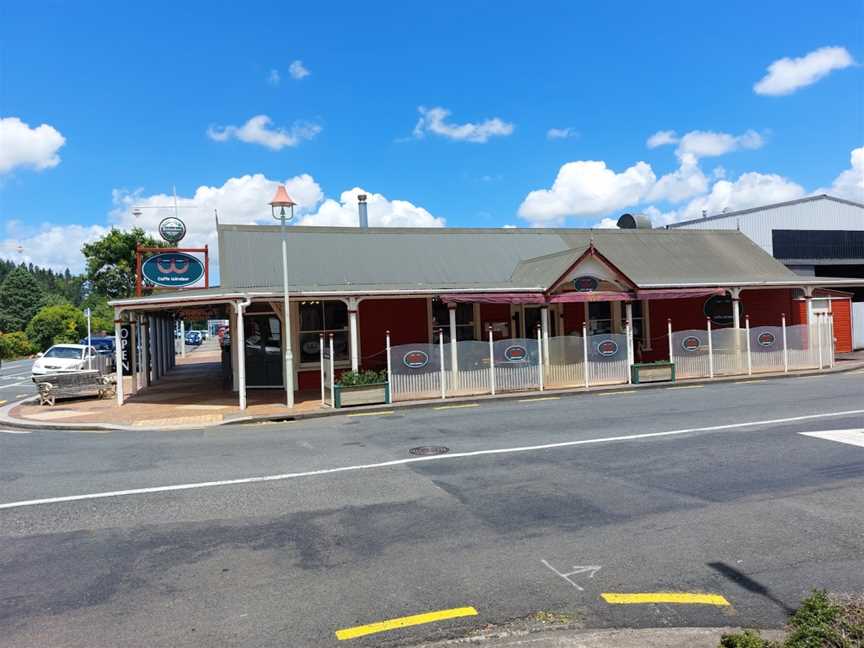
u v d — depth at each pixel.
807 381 17.11
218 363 34.78
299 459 9.07
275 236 19.45
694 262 22.31
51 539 5.87
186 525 6.17
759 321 22.77
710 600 4.27
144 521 6.34
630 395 15.45
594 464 8.13
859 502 6.26
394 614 4.18
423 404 14.66
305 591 4.57
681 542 5.33
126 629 4.07
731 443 9.12
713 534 5.50
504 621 4.04
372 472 8.08
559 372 16.66
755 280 20.70
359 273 18.61
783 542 5.27
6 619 4.25
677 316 21.78
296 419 13.72
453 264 20.06
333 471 8.21
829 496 6.47
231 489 7.46
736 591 4.40
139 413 14.78
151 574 4.97
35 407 16.72
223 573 4.95
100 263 47.31
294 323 18.30
